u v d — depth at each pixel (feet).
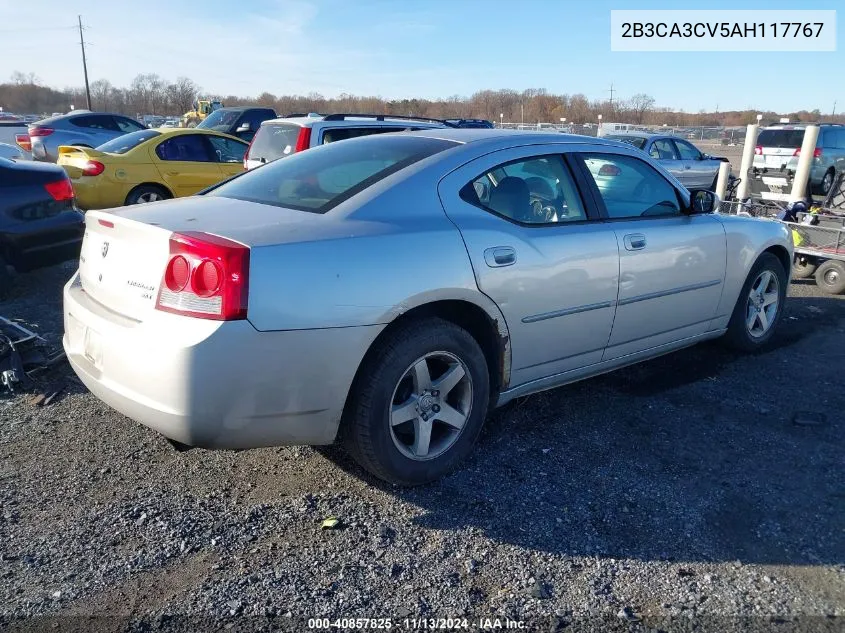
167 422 8.60
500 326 10.92
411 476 10.30
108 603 8.00
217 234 8.85
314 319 8.87
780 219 25.81
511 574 8.61
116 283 9.57
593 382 14.80
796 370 15.72
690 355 16.60
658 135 49.03
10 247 19.39
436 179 10.84
